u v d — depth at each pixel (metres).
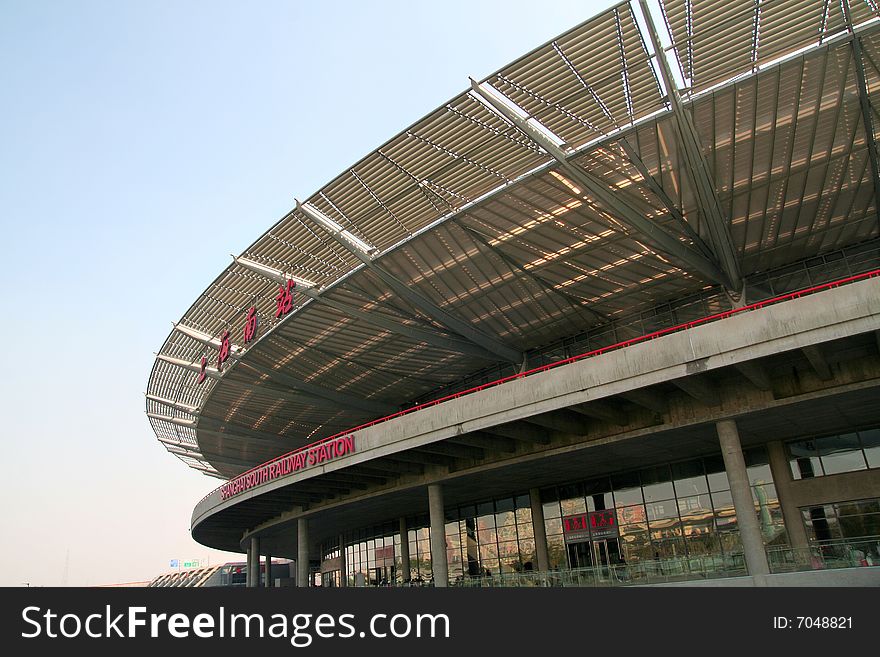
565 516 26.34
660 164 18.09
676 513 23.33
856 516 19.97
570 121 17.47
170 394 39.88
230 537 45.44
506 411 19.36
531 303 25.58
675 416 19.19
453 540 30.31
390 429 22.22
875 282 14.44
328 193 21.36
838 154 18.06
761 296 24.00
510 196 19.28
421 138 18.72
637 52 15.64
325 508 30.14
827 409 18.61
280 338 27.64
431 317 25.61
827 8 14.30
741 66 15.68
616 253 22.08
